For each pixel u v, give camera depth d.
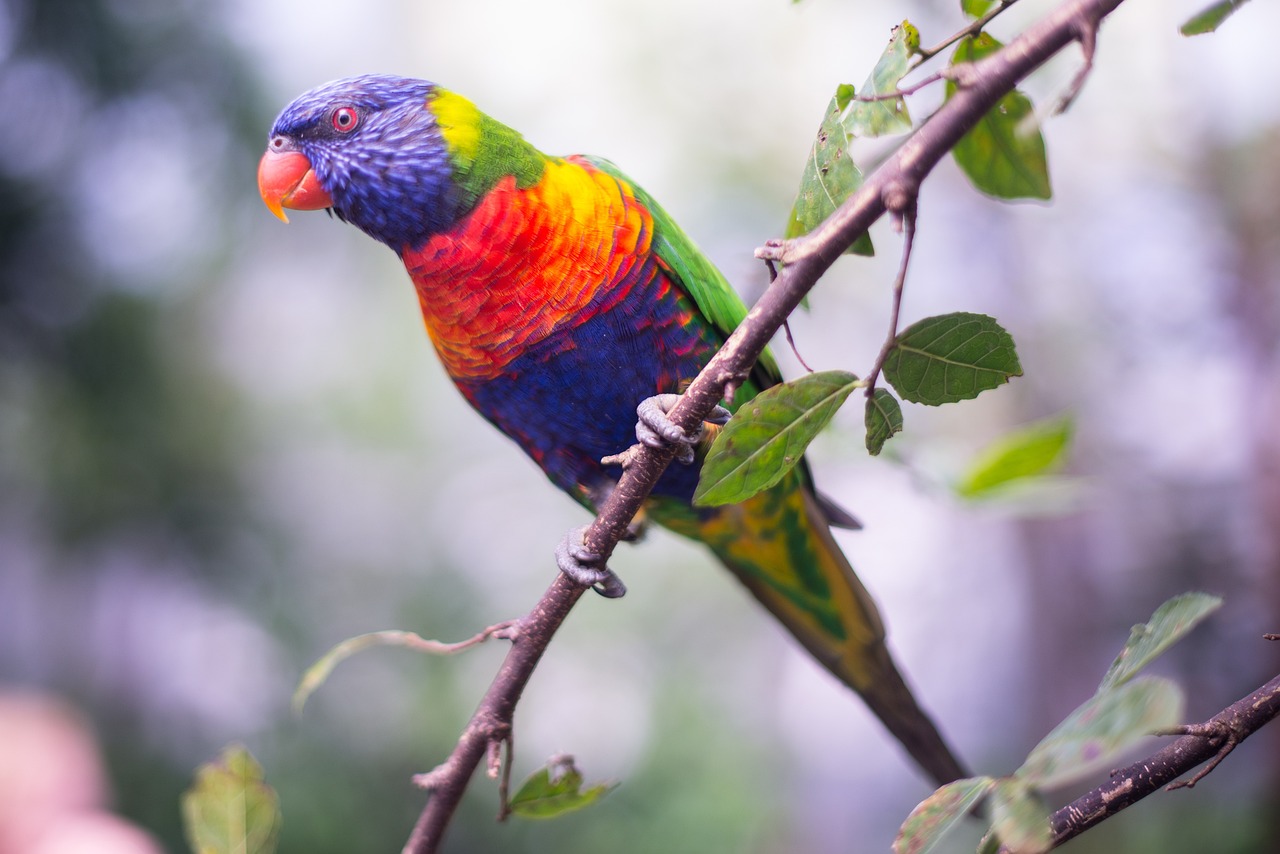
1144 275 11.02
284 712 12.14
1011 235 11.96
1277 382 9.48
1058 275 11.75
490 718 2.81
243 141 10.34
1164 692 1.51
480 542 17.30
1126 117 10.89
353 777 12.16
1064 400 11.50
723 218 14.03
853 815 17.06
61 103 9.70
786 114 14.02
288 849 11.32
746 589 4.99
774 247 2.22
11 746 5.66
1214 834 9.23
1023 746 12.83
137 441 10.91
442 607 14.31
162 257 11.30
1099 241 11.41
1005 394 11.91
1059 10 1.96
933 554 15.37
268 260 14.43
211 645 12.55
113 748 12.04
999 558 14.50
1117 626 11.62
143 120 10.06
